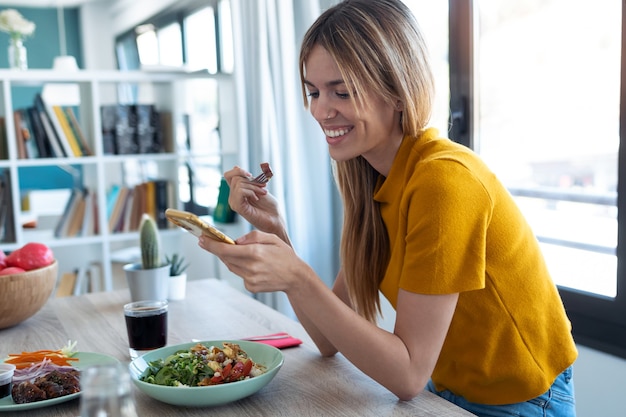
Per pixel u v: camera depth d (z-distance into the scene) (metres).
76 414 1.07
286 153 3.06
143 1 5.68
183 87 3.66
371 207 1.30
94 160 3.44
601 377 2.00
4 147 3.32
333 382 1.19
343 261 1.36
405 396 1.09
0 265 1.57
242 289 3.29
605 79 2.26
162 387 1.05
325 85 1.13
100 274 3.60
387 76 1.11
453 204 1.04
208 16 4.04
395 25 1.11
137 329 1.31
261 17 3.06
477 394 1.19
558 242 2.68
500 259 1.11
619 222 1.92
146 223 1.75
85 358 1.29
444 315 1.06
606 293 2.04
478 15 2.40
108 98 4.23
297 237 3.06
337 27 1.11
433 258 1.04
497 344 1.15
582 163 2.63
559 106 2.55
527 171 2.68
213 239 1.04
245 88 3.29
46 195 5.40
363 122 1.13
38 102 3.41
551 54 2.52
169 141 3.71
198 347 1.22
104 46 6.95
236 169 1.42
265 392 1.15
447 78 2.58
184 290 1.84
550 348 1.19
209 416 1.05
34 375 1.14
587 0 2.31
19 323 1.61
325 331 1.08
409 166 1.15
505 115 2.52
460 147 1.14
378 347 1.05
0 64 6.91
